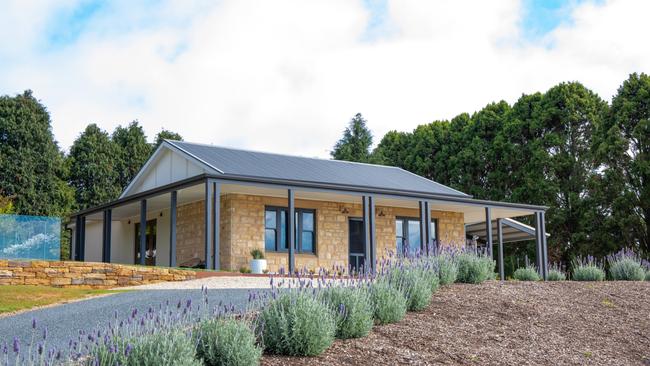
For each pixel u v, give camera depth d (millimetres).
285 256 21141
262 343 7273
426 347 8000
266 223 21062
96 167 43875
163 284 14977
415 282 9992
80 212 24375
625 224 29438
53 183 39188
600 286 13094
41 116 39844
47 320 9438
